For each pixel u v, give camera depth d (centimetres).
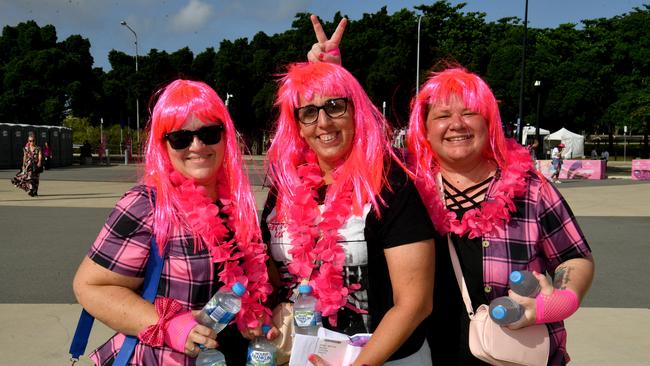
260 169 327
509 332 216
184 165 218
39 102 4528
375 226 211
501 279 233
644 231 978
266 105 4603
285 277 234
